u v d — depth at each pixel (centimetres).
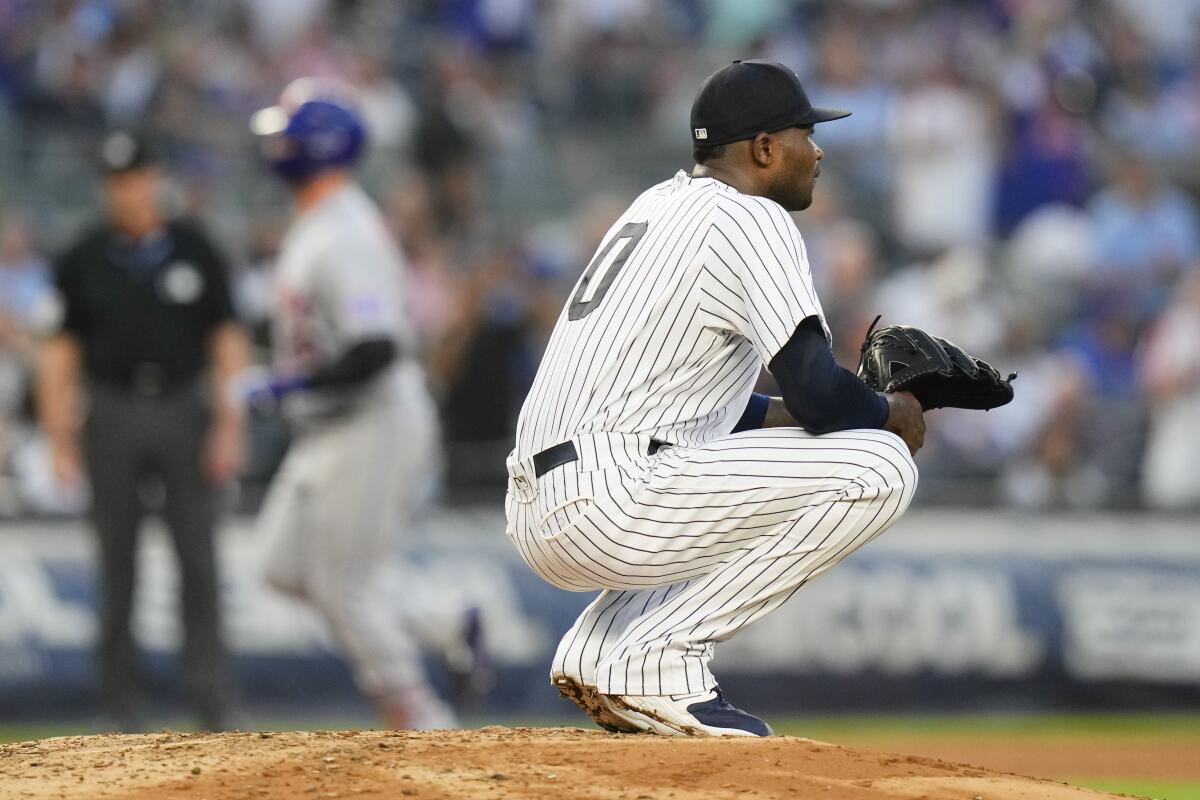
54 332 2605
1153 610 3566
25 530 3259
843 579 3484
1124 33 5450
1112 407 3900
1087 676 3522
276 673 3253
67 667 3200
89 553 3272
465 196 4491
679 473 1385
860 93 5047
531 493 1438
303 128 2427
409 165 4631
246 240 4131
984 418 3888
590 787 1216
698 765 1272
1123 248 4678
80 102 4741
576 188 4956
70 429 2689
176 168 4562
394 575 3297
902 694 3462
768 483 1387
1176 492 3856
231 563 3275
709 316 1392
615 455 1391
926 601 3500
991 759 2792
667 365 1395
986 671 3500
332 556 2439
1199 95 5497
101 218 4525
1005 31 5319
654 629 1427
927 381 1459
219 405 2623
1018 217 4888
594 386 1400
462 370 3619
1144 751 2936
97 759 1346
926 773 1298
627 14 5328
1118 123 5291
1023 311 4375
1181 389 3884
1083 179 4947
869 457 1391
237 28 5025
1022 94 5066
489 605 3341
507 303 3700
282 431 3347
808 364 1362
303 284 2433
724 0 5406
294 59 4897
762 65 1466
